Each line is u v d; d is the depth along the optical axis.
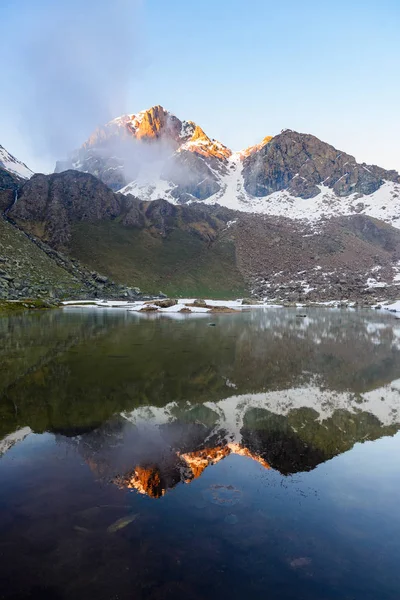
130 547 6.39
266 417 14.06
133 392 16.97
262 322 59.72
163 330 44.38
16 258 124.56
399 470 9.80
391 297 143.12
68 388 17.27
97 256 165.62
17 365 21.95
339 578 5.80
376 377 21.44
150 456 10.38
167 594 5.37
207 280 166.88
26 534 6.69
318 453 10.89
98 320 57.00
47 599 5.26
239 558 6.19
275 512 7.61
